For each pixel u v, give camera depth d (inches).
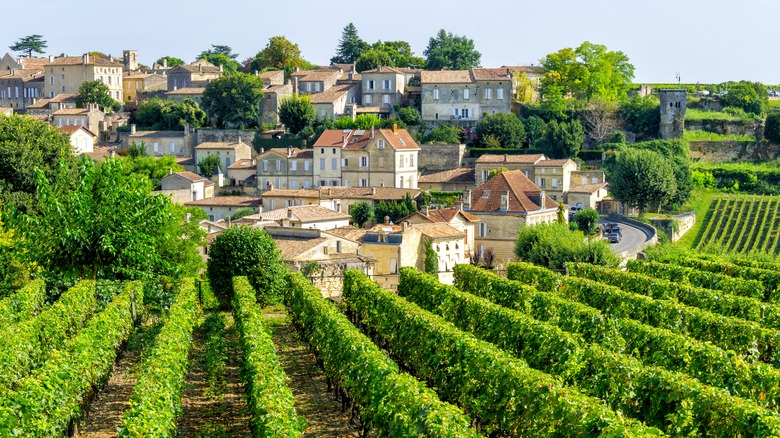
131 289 2691.9
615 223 5733.3
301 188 6653.5
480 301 2447.1
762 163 7052.2
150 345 2273.6
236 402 2007.9
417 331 2186.3
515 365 1729.8
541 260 3996.1
